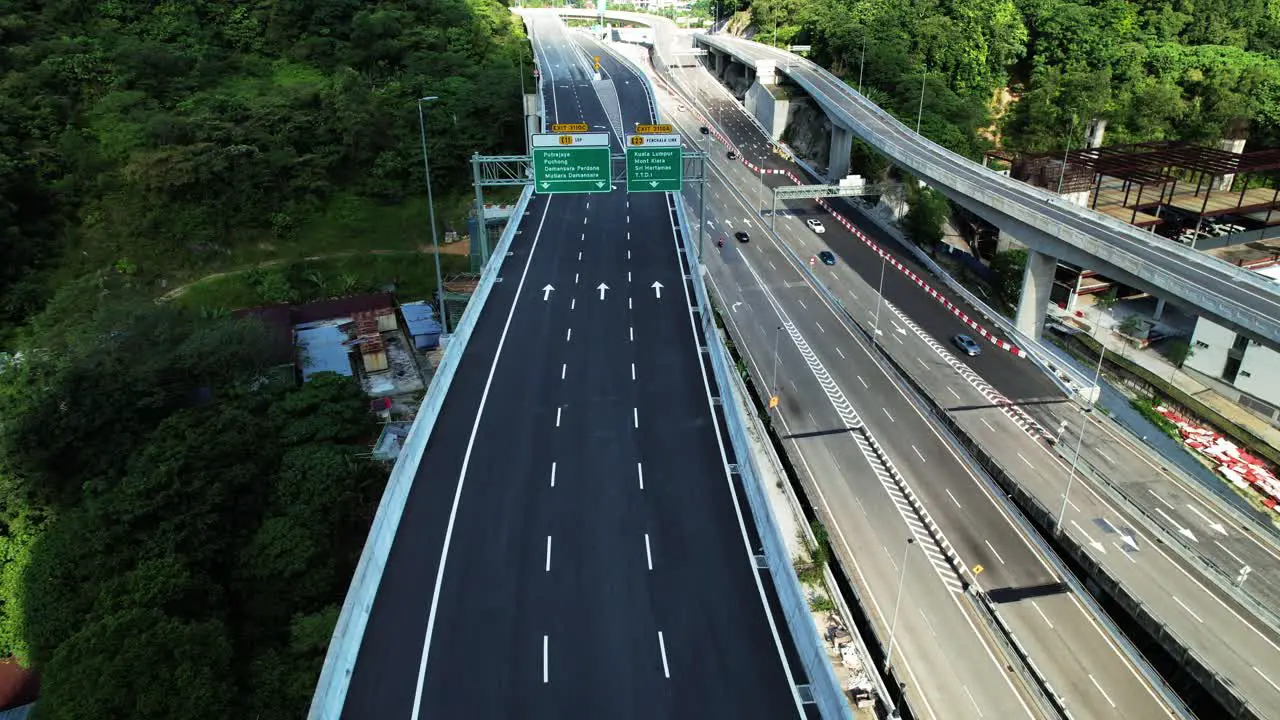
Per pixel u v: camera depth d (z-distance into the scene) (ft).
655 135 183.62
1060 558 150.00
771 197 348.59
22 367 160.56
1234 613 135.23
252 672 111.55
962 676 126.11
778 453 179.52
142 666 100.01
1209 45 408.05
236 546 131.44
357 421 162.81
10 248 232.53
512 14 524.52
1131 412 206.80
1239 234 289.53
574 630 91.50
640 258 216.13
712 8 645.92
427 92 331.57
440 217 297.94
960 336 224.53
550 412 140.26
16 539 137.90
